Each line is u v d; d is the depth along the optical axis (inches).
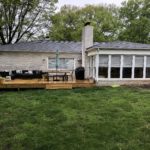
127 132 305.3
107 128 319.9
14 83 633.0
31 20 1300.4
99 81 669.9
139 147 265.1
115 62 674.8
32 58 851.4
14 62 844.0
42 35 1373.0
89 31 780.6
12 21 1223.5
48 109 421.1
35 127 330.0
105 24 1603.1
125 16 1728.6
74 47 903.7
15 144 279.7
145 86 666.2
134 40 1562.5
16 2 1145.4
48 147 269.7
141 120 351.3
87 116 375.9
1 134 309.9
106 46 668.7
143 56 687.7
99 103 460.1
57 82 658.2
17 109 425.4
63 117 371.6
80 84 660.1
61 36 1485.0
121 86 665.6
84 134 301.7
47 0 1301.7
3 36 1264.8
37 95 549.6
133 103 456.8
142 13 1648.6
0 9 1157.1
